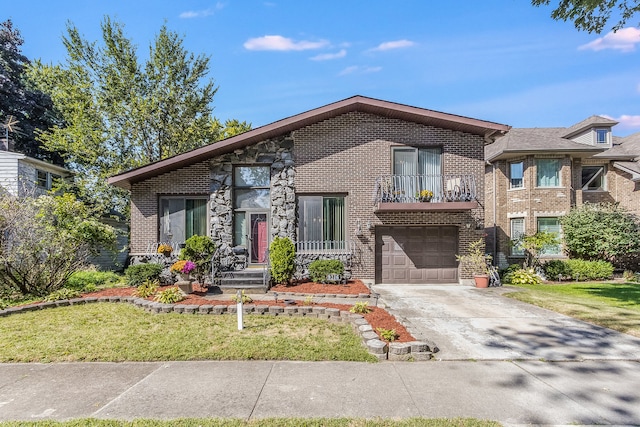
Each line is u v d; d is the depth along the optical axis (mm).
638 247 15789
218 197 12398
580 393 4125
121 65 20469
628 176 17938
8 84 26781
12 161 16844
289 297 9531
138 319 7199
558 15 8734
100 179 20391
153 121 21219
